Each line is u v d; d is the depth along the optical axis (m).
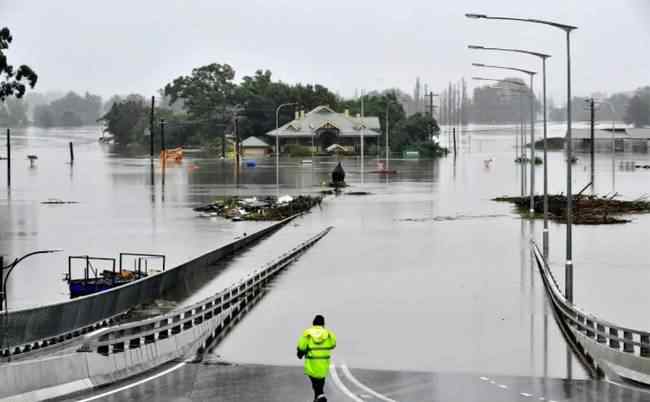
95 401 31.20
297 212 124.44
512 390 34.66
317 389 29.14
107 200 146.50
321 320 29.62
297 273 69.88
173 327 41.06
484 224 107.75
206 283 62.88
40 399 30.77
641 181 190.25
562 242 89.44
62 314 45.78
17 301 59.78
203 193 161.00
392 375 37.53
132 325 36.84
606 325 38.88
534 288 62.09
